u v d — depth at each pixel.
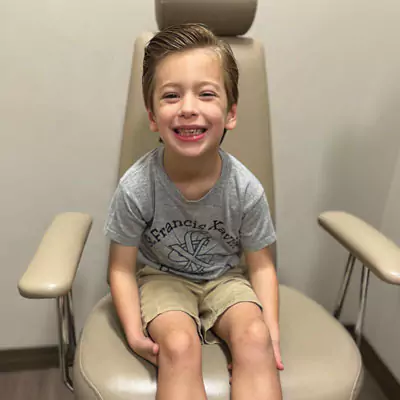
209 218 0.87
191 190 0.85
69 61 1.09
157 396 0.69
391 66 1.21
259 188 0.88
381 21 1.16
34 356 1.38
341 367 0.77
